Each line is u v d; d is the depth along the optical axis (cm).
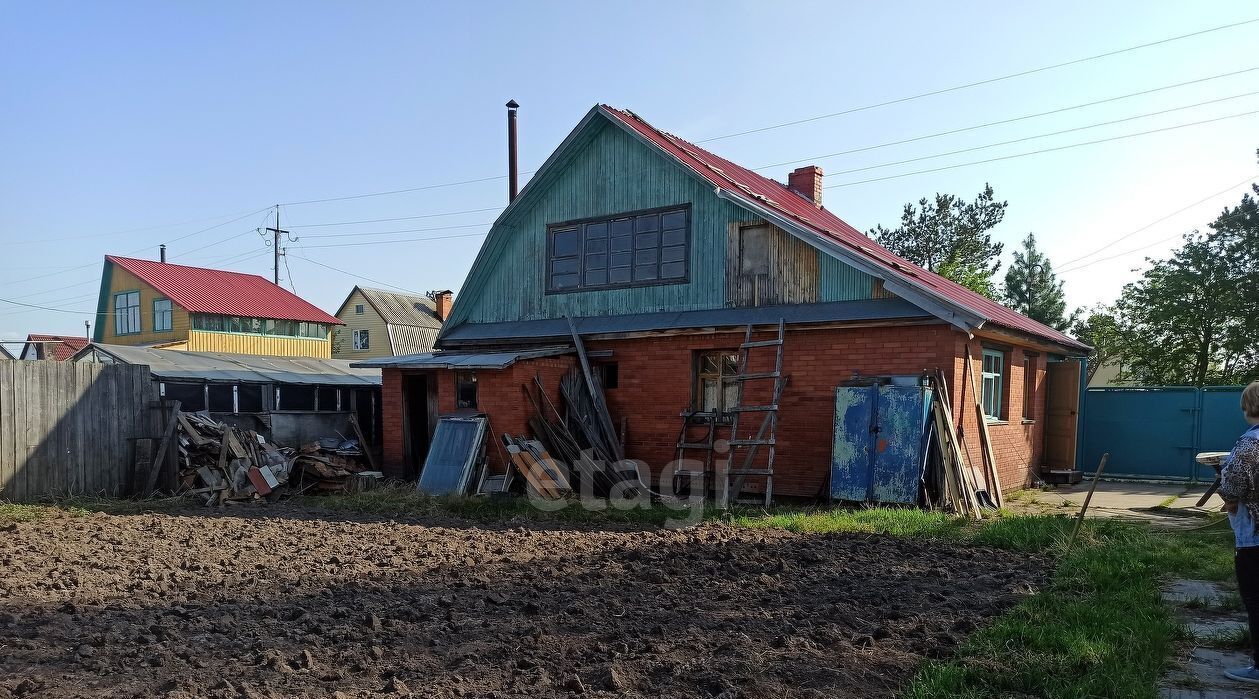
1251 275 2583
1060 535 808
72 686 404
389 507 1154
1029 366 1545
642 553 772
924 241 3441
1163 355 2980
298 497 1315
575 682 401
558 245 1558
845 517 962
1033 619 511
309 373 1762
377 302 4650
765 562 724
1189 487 1511
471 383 1430
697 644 470
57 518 1031
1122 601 559
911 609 551
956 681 398
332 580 665
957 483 1042
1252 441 418
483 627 515
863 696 391
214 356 1747
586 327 1448
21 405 1158
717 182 1341
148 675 421
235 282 3731
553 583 648
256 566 730
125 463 1283
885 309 1141
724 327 1268
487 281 1661
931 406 1075
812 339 1205
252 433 1412
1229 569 670
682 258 1391
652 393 1363
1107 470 1683
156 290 3350
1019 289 4775
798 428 1205
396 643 480
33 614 546
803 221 1422
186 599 600
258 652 460
